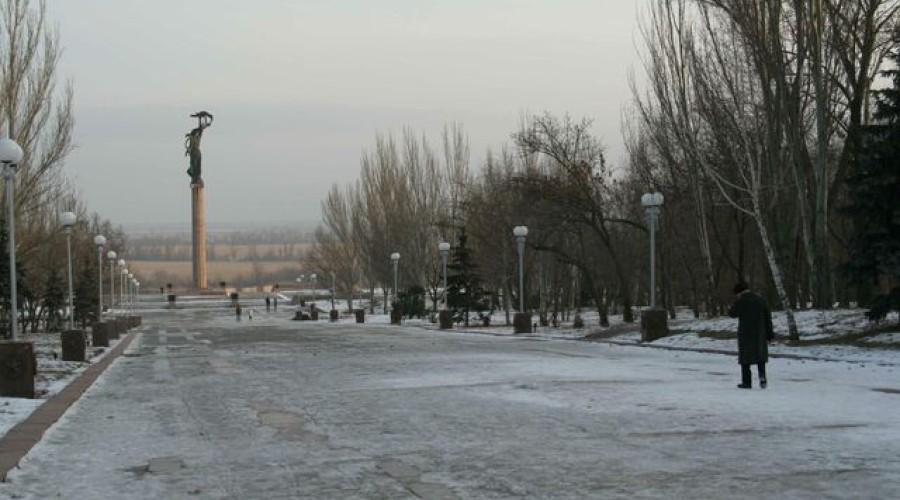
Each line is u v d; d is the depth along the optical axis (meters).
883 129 20.19
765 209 30.95
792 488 6.97
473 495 6.92
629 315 37.47
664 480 7.34
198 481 7.68
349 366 20.09
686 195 36.44
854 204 20.64
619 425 10.34
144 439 10.07
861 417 10.67
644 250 49.69
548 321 46.59
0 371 13.88
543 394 13.63
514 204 43.78
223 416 11.93
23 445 9.29
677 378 15.85
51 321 47.22
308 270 138.38
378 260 65.88
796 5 23.95
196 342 33.34
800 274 34.59
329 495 7.04
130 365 22.08
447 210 61.62
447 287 45.41
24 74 31.09
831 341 20.86
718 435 9.51
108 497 7.10
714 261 41.72
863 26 26.34
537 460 8.30
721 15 30.39
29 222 34.38
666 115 30.64
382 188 64.56
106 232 88.31
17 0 30.81
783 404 11.93
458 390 14.45
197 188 113.25
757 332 13.82
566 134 39.03
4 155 15.29
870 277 20.81
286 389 15.25
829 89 26.94
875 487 6.97
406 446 9.20
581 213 38.06
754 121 24.45
